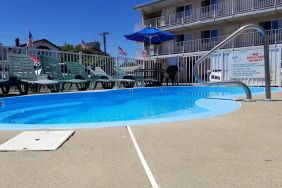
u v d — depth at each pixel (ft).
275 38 70.18
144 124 13.05
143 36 57.47
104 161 8.21
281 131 11.70
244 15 79.61
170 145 9.72
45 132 11.44
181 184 6.68
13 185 6.66
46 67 32.01
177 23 95.81
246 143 9.93
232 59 48.96
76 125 12.93
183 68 61.52
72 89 36.06
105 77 39.65
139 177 7.09
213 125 12.85
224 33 87.30
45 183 6.77
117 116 20.07
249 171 7.41
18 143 9.86
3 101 21.34
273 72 45.55
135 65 52.95
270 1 75.46
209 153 8.86
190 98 31.83
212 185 6.61
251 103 20.48
